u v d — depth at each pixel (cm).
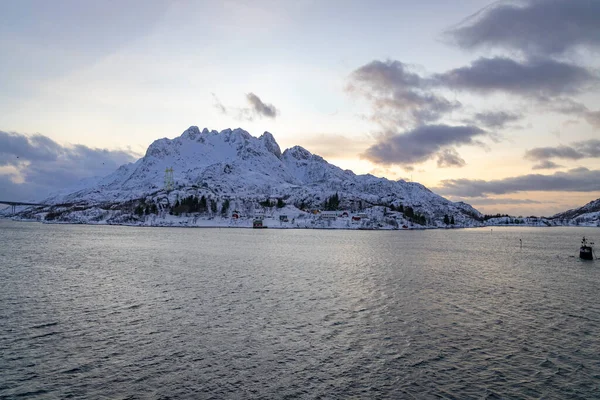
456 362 3709
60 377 3306
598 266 11238
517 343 4203
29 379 3259
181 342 4109
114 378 3303
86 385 3183
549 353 3938
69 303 5606
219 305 5606
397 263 10956
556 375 3462
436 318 5100
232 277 8006
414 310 5484
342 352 3909
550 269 10406
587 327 4781
